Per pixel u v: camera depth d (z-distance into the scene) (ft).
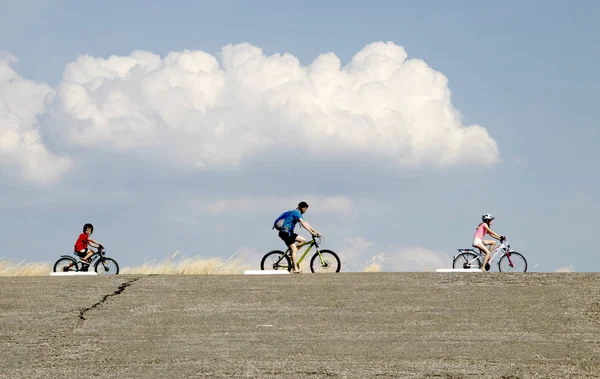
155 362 32.58
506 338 36.09
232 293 45.85
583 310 40.96
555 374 30.48
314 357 33.14
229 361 32.60
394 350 34.17
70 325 38.86
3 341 36.11
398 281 49.11
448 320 39.37
